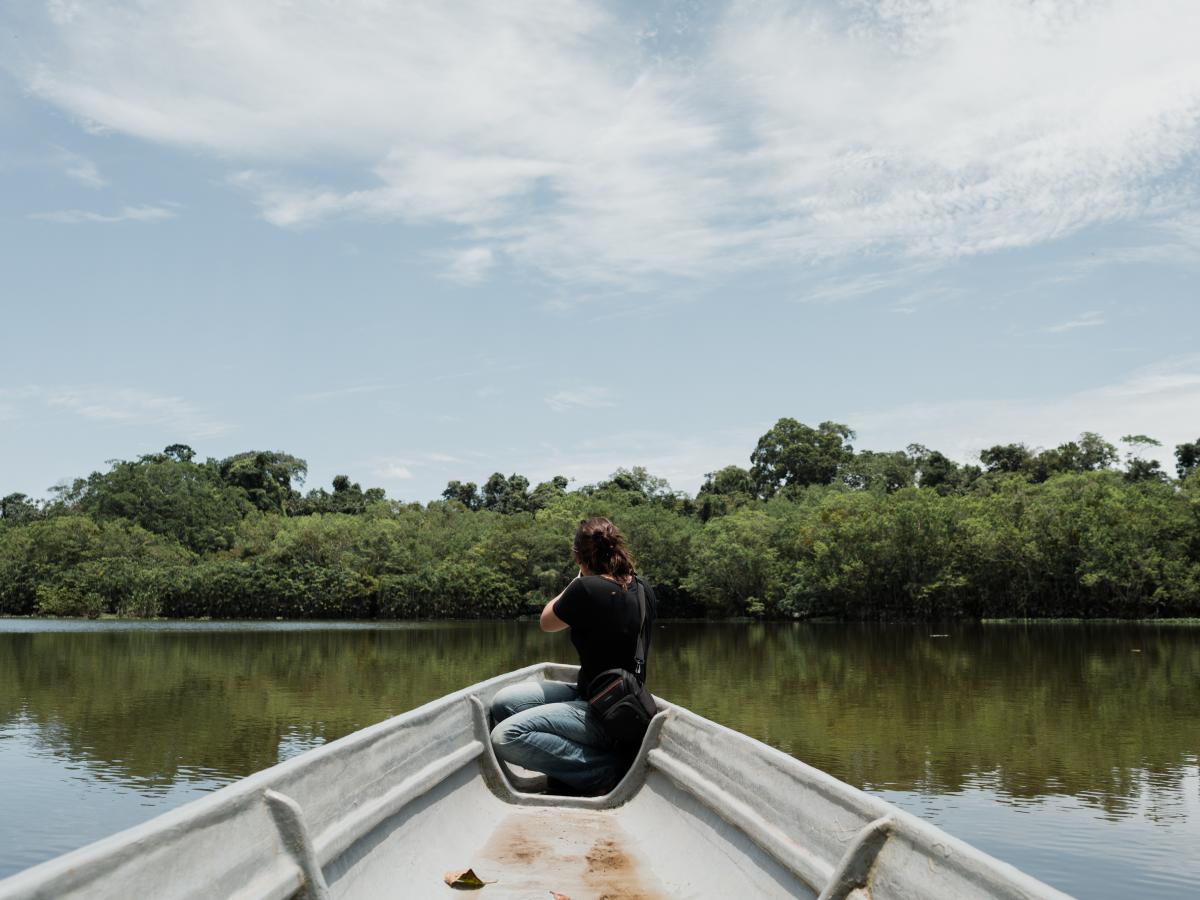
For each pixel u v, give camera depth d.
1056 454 75.88
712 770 3.96
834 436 100.25
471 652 35.31
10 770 12.95
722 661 30.77
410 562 72.06
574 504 82.44
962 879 2.14
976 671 26.78
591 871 3.73
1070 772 13.00
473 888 3.49
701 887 3.49
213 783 12.16
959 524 58.22
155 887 2.08
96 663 29.86
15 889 1.65
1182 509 55.44
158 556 74.25
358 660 31.25
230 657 32.59
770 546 67.56
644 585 5.21
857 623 61.09
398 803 3.65
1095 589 56.59
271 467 100.88
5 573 70.12
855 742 15.32
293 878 2.60
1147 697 20.81
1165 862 8.83
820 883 2.74
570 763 4.95
